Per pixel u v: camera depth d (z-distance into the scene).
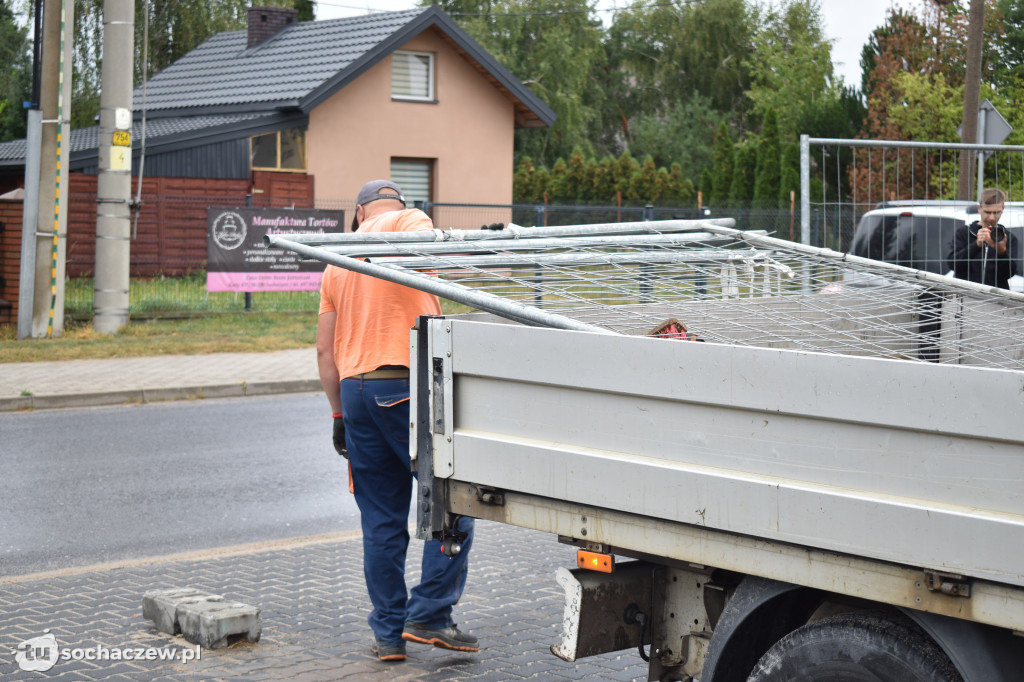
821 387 2.62
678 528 2.93
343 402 4.67
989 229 9.55
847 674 2.75
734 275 5.32
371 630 4.99
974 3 18.64
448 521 3.52
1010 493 2.36
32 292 15.22
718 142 36.56
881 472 2.56
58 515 7.26
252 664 4.54
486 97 28.97
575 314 4.63
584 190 38.31
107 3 15.30
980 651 2.50
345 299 4.69
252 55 29.61
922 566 2.47
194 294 18.20
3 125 39.84
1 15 40.19
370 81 26.95
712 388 2.82
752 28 62.16
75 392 11.80
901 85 27.78
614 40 63.66
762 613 2.99
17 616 5.11
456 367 3.43
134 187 23.27
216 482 8.27
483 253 4.71
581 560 3.26
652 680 3.49
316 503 7.67
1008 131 14.65
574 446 3.15
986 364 5.00
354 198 26.86
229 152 24.62
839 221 10.69
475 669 4.51
